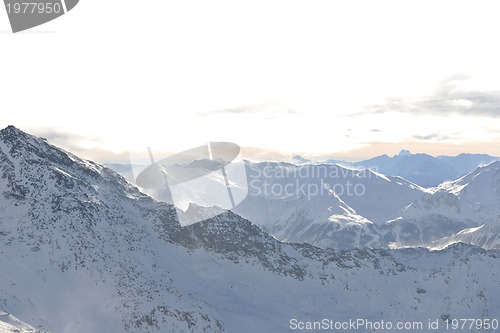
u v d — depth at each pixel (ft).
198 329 430.20
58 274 435.94
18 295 395.55
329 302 561.84
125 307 424.05
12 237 460.55
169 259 537.24
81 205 504.43
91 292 428.97
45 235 463.42
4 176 516.73
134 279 462.19
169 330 418.72
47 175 513.45
